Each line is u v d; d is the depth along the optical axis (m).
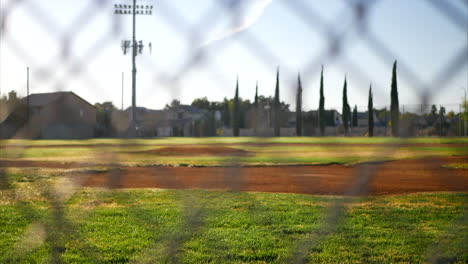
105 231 5.97
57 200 3.13
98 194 9.15
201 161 18.20
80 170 12.84
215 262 4.67
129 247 5.13
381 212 7.27
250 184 11.53
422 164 16.28
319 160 18.39
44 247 4.89
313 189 10.61
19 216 6.54
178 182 11.56
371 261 4.73
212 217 6.71
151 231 5.89
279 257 4.75
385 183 11.44
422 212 7.32
